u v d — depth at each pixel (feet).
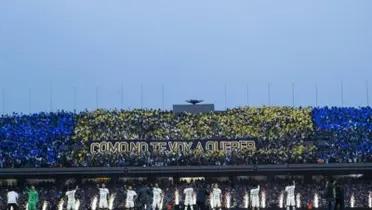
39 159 586.04
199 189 371.97
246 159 576.20
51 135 634.43
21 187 558.97
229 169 562.66
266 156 583.58
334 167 560.61
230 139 606.14
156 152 596.70
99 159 581.12
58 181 572.10
